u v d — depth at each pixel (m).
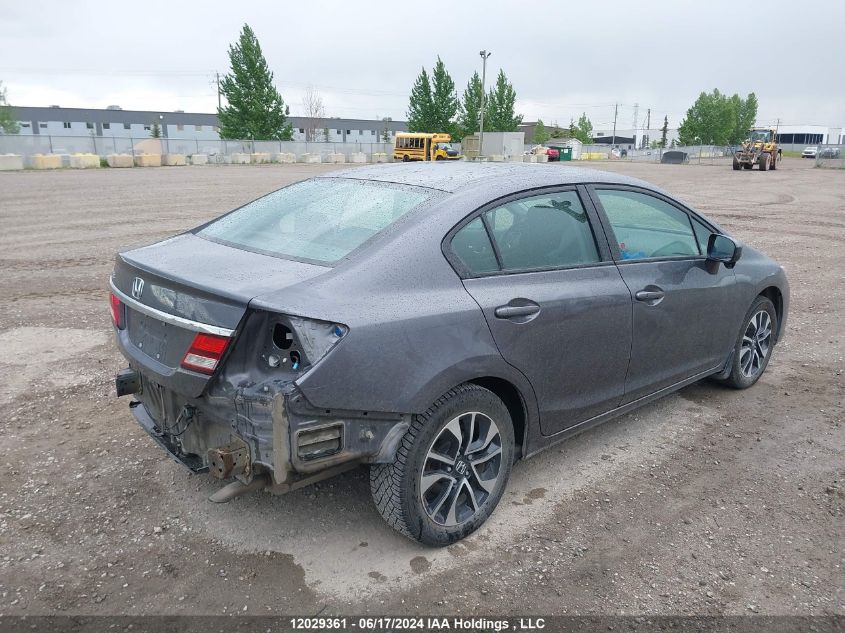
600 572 3.03
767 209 18.28
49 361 5.50
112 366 5.41
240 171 35.12
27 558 3.02
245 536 3.21
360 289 2.77
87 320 6.74
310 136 86.62
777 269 5.11
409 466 2.86
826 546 3.25
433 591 2.88
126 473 3.75
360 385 2.65
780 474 3.93
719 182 30.20
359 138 97.88
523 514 3.47
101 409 4.58
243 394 2.63
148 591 2.84
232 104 59.47
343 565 3.03
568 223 3.60
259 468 2.66
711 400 4.99
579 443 4.28
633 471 3.94
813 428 4.54
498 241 3.27
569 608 2.80
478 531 3.31
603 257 3.72
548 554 3.14
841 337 6.60
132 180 26.75
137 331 3.15
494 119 76.88
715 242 4.29
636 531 3.34
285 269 2.89
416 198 3.28
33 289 8.05
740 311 4.72
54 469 3.78
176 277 2.82
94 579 2.90
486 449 3.23
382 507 2.96
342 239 3.09
